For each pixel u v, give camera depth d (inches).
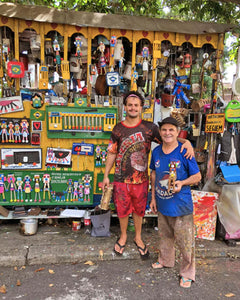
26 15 123.6
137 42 140.6
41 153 135.3
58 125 132.3
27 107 131.5
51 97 138.0
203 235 133.3
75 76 146.8
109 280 101.0
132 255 116.5
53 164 137.0
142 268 109.7
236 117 130.3
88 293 93.2
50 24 129.4
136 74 137.3
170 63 152.8
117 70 150.3
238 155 138.8
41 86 131.6
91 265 111.0
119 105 148.6
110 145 111.1
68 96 156.7
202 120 149.7
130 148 107.5
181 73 150.7
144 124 108.7
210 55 150.9
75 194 139.9
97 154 138.6
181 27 137.2
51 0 190.2
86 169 140.3
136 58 141.6
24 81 141.2
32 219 131.0
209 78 157.6
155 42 137.3
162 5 201.0
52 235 130.4
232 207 126.2
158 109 148.3
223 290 97.7
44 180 136.4
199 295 94.3
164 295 93.7
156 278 103.2
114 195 113.3
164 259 108.9
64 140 136.5
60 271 106.2
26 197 137.1
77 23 126.5
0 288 94.3
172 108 151.6
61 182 138.5
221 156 137.6
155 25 134.7
